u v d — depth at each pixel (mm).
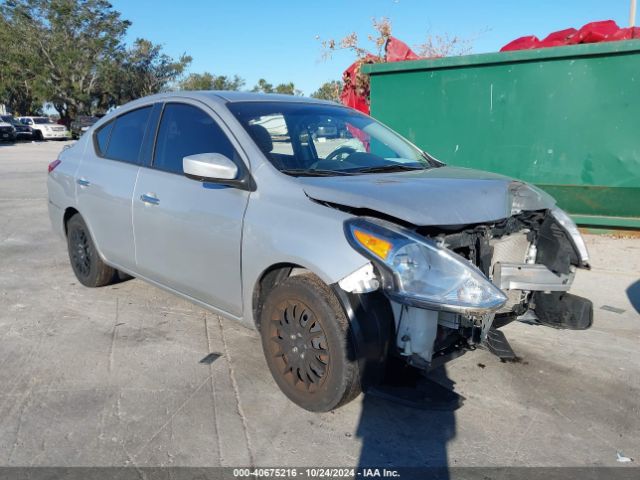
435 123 7770
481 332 3031
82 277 5297
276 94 4387
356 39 9547
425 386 3043
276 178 3318
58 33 48875
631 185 6867
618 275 5801
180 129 4066
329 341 2922
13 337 4195
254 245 3264
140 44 54062
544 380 3643
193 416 3154
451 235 3045
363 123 4414
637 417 3219
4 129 34688
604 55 6707
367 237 2791
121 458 2775
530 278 3340
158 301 4996
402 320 2861
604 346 4156
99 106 54875
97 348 4020
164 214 3924
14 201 10594
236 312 3570
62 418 3111
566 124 7059
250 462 2771
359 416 3189
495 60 7191
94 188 4699
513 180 3574
